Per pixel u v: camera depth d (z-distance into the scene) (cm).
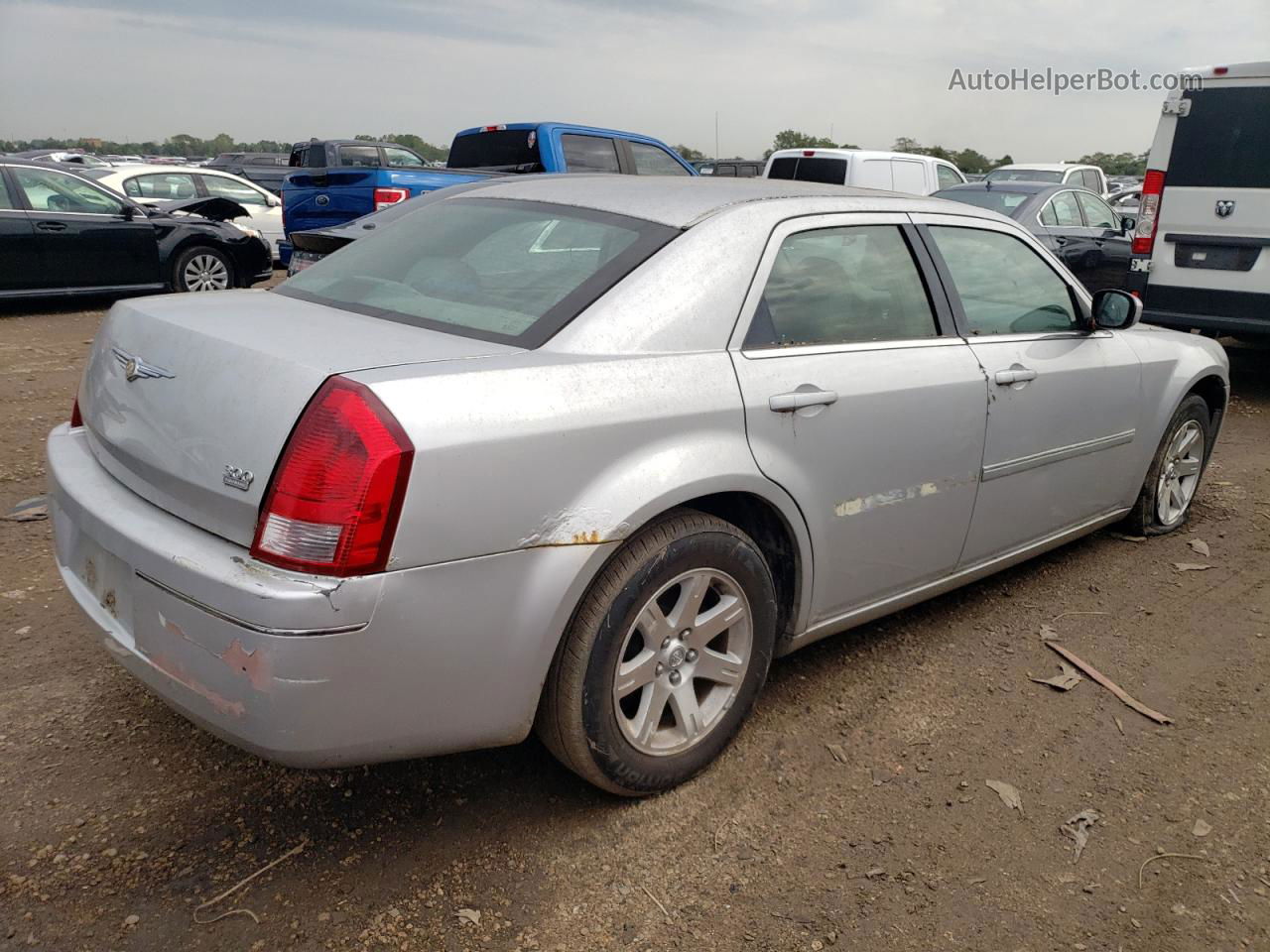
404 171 995
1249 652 382
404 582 214
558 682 250
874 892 249
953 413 335
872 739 315
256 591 207
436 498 216
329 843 257
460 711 232
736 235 289
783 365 286
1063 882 255
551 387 238
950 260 357
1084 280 1038
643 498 246
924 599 363
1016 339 371
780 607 310
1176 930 240
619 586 249
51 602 379
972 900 247
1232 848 270
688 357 267
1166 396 455
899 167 1267
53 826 258
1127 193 1492
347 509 208
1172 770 305
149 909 232
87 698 317
